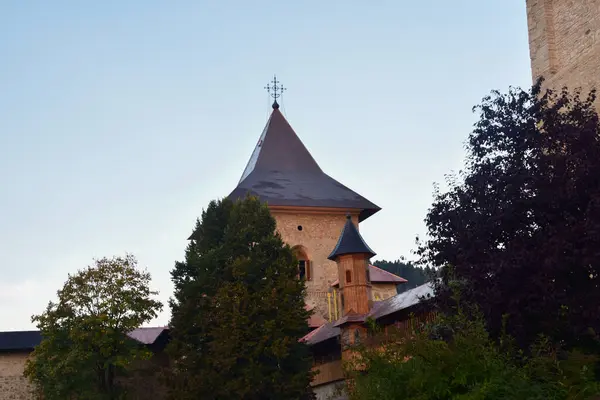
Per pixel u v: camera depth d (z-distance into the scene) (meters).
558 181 16.25
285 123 53.47
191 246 33.88
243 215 33.62
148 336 46.19
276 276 31.94
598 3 22.42
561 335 15.58
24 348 41.47
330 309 45.22
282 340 29.61
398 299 30.84
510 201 16.64
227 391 28.80
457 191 18.08
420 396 12.79
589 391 12.12
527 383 12.23
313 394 30.52
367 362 14.59
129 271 38.53
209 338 31.14
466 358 12.84
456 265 17.34
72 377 37.03
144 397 39.81
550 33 24.33
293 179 49.94
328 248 47.97
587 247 14.90
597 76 22.19
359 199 49.12
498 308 16.03
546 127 17.58
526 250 15.81
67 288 38.06
